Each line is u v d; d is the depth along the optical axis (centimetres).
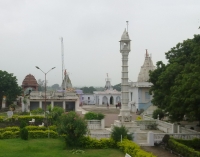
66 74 9325
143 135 3369
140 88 6631
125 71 3769
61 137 2859
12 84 7281
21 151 2403
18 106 8275
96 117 3956
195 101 2475
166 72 3219
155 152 2606
